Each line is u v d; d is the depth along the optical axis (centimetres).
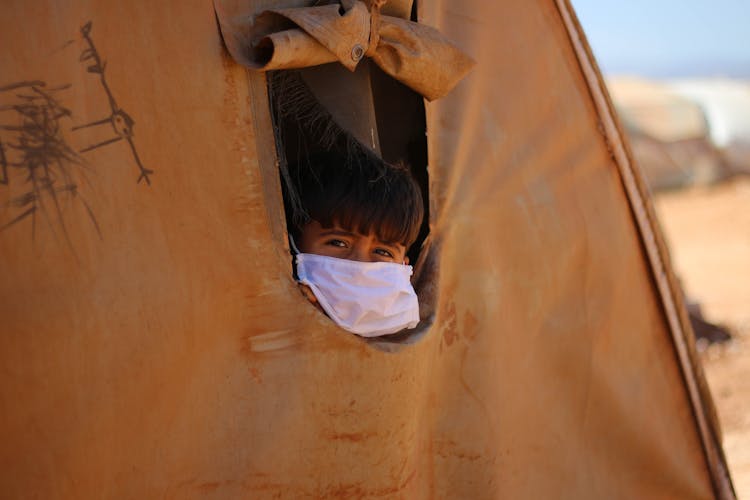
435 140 227
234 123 180
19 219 147
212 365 178
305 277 197
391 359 193
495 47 260
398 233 206
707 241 1244
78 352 154
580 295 284
